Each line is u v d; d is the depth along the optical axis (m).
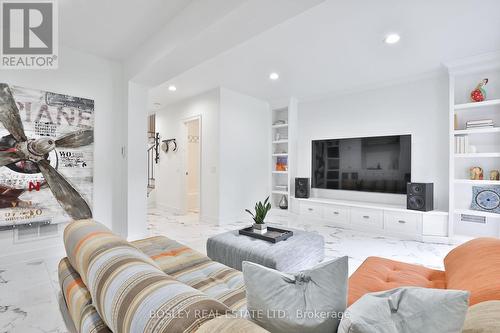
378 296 0.76
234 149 4.77
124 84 3.50
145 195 3.64
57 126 2.97
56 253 2.94
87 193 3.20
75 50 3.14
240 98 4.89
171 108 5.86
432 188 3.64
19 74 2.73
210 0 2.06
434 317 0.64
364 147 4.37
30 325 1.62
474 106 3.23
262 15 1.91
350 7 2.20
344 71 3.69
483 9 2.22
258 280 0.83
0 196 2.59
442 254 2.99
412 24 2.46
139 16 2.47
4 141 2.62
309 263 2.33
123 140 3.52
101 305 0.87
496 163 3.29
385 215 3.78
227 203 4.64
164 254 1.82
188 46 2.42
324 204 4.44
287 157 5.34
